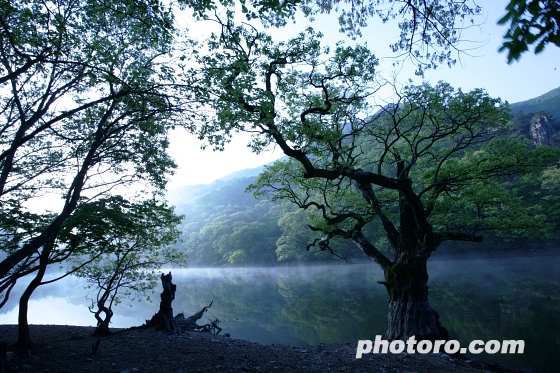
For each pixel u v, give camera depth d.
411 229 13.04
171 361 8.49
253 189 16.23
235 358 9.03
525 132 83.12
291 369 8.18
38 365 7.93
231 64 8.19
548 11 1.72
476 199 13.84
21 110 8.57
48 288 52.69
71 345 10.70
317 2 6.34
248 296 35.75
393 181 11.97
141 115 10.04
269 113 9.11
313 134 10.43
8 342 11.56
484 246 54.97
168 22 7.00
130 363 8.25
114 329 15.66
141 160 12.12
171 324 13.27
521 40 1.81
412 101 12.33
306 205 15.65
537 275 33.94
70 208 8.52
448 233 13.12
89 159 9.38
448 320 18.70
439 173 13.52
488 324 17.34
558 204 45.97
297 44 9.98
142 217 10.58
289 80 11.09
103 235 10.09
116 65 9.15
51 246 9.67
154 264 14.56
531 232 14.34
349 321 20.53
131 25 8.92
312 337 17.55
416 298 12.23
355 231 15.16
